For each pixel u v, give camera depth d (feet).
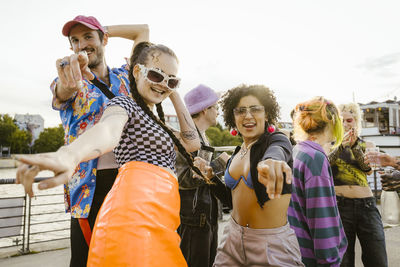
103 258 3.20
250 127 5.25
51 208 34.27
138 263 3.15
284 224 4.97
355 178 7.72
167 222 3.70
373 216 7.54
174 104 5.80
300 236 6.10
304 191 6.02
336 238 5.61
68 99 5.49
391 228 13.88
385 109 52.29
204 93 8.63
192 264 7.14
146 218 3.41
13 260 10.69
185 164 7.37
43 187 2.08
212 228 7.66
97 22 6.13
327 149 7.41
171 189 3.93
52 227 21.90
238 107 5.39
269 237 4.77
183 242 7.30
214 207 7.80
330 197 5.71
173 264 3.52
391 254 10.73
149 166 3.86
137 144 3.98
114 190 3.63
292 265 4.76
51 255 11.14
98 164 5.51
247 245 4.92
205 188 7.41
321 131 6.57
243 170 5.22
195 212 7.20
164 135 4.23
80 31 5.97
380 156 7.57
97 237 3.40
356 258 10.34
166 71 4.30
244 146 5.61
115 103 3.89
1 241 15.98
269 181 3.34
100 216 3.54
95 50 6.10
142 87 4.30
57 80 5.38
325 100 6.59
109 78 6.35
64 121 6.02
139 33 7.73
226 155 8.21
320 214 5.63
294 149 6.53
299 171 6.06
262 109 5.27
